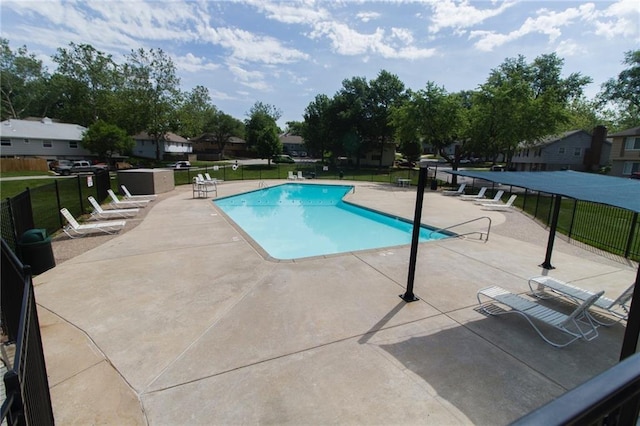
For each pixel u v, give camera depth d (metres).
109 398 3.20
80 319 4.64
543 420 0.71
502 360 3.88
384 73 40.28
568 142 39.34
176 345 4.06
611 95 39.53
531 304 4.67
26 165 32.28
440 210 14.97
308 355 3.91
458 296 5.64
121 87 46.00
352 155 44.50
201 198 16.34
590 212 15.41
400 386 3.40
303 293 5.59
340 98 41.03
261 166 40.56
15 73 52.50
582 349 4.15
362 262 7.23
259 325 4.55
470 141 27.55
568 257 8.16
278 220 14.48
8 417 1.53
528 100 24.67
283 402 3.17
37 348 2.42
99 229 9.30
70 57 46.97
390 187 24.66
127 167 37.28
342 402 3.18
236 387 3.37
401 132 28.36
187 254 7.56
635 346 2.75
